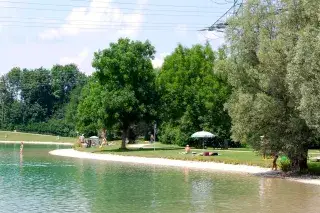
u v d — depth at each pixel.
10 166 55.16
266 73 39.75
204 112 86.81
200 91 87.44
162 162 59.25
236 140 41.81
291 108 39.47
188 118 88.00
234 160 53.62
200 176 43.44
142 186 36.56
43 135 167.50
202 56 93.50
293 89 36.50
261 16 40.59
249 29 40.72
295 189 34.03
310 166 44.53
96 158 69.19
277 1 40.69
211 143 85.19
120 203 28.44
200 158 58.38
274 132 40.00
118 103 77.44
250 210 26.00
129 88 79.00
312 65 34.94
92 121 103.31
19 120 198.25
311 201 28.75
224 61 42.81
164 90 85.44
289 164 44.16
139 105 79.38
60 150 92.69
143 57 83.19
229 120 84.12
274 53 38.62
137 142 115.12
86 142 102.56
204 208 26.73
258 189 34.25
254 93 41.09
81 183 38.50
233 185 36.75
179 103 89.88
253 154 61.56
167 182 39.06
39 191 33.69
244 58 41.19
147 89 81.06
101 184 37.94
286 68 38.19
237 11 46.03
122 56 79.94
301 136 39.12
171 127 97.12
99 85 83.12
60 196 31.25
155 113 81.31
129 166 55.03
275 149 40.59
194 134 78.94
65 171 48.84
